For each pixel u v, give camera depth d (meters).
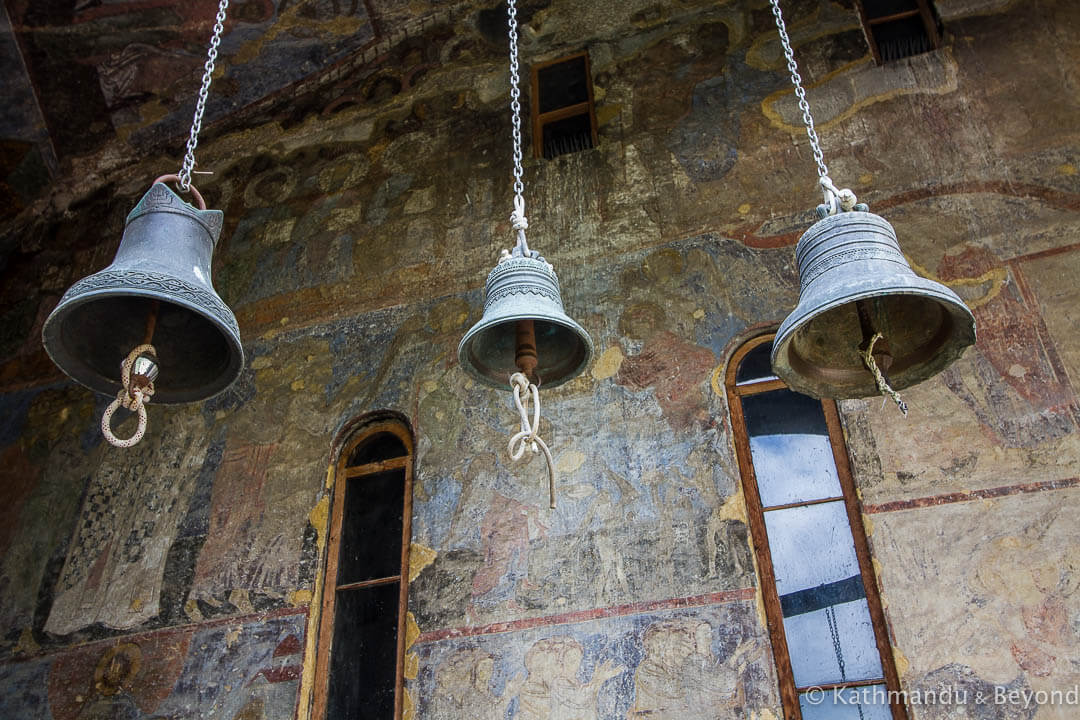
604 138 7.48
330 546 6.14
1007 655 4.52
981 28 7.03
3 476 7.17
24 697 5.99
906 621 4.73
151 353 4.08
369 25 8.48
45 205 8.95
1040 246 5.82
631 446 5.80
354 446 6.59
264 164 8.51
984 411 5.27
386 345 6.89
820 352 4.29
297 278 7.54
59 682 6.00
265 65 8.54
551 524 5.65
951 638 4.63
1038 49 6.79
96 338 4.40
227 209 8.30
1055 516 4.82
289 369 7.02
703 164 7.00
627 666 5.03
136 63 8.34
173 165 8.80
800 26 7.56
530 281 4.51
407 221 7.56
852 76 7.09
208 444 6.82
